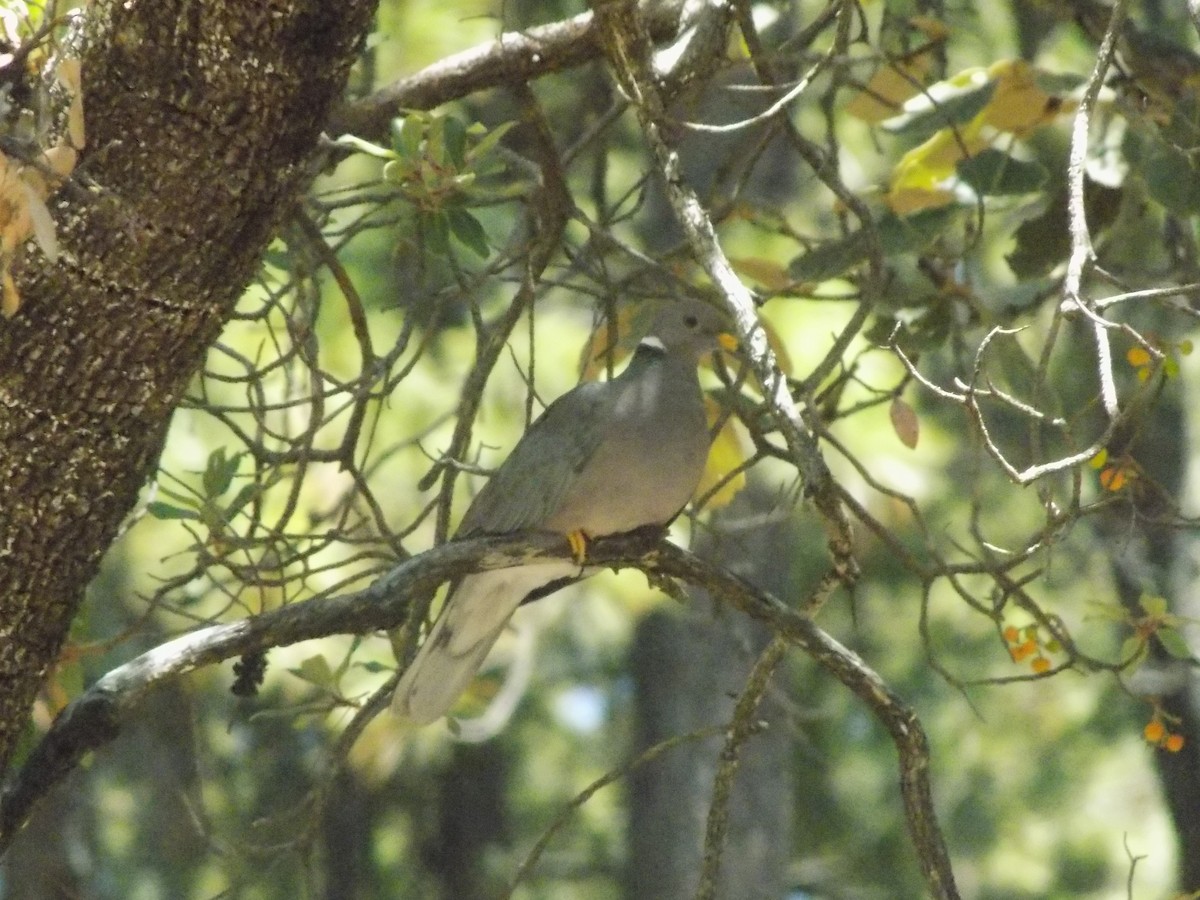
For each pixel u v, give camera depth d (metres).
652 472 9.37
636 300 10.73
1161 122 10.69
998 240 15.58
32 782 7.31
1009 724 23.19
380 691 9.13
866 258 10.59
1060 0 11.20
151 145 6.71
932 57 12.07
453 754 21.80
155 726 16.27
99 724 7.32
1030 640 8.67
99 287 6.77
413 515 17.39
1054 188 11.15
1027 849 23.75
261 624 7.55
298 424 15.23
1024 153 12.35
